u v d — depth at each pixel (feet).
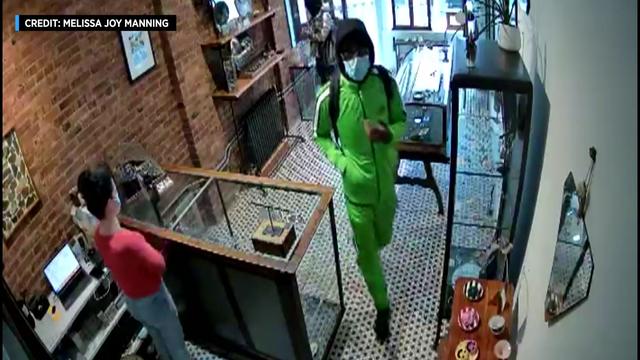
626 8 3.54
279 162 17.92
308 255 12.42
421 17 19.38
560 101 6.06
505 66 7.38
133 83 12.51
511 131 8.64
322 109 10.00
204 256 9.59
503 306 8.57
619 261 3.63
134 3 12.22
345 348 11.23
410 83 14.30
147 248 8.89
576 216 4.95
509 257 9.66
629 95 3.46
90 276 10.79
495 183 9.51
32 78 9.96
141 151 12.57
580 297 4.67
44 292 10.36
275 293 9.29
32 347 7.77
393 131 10.14
